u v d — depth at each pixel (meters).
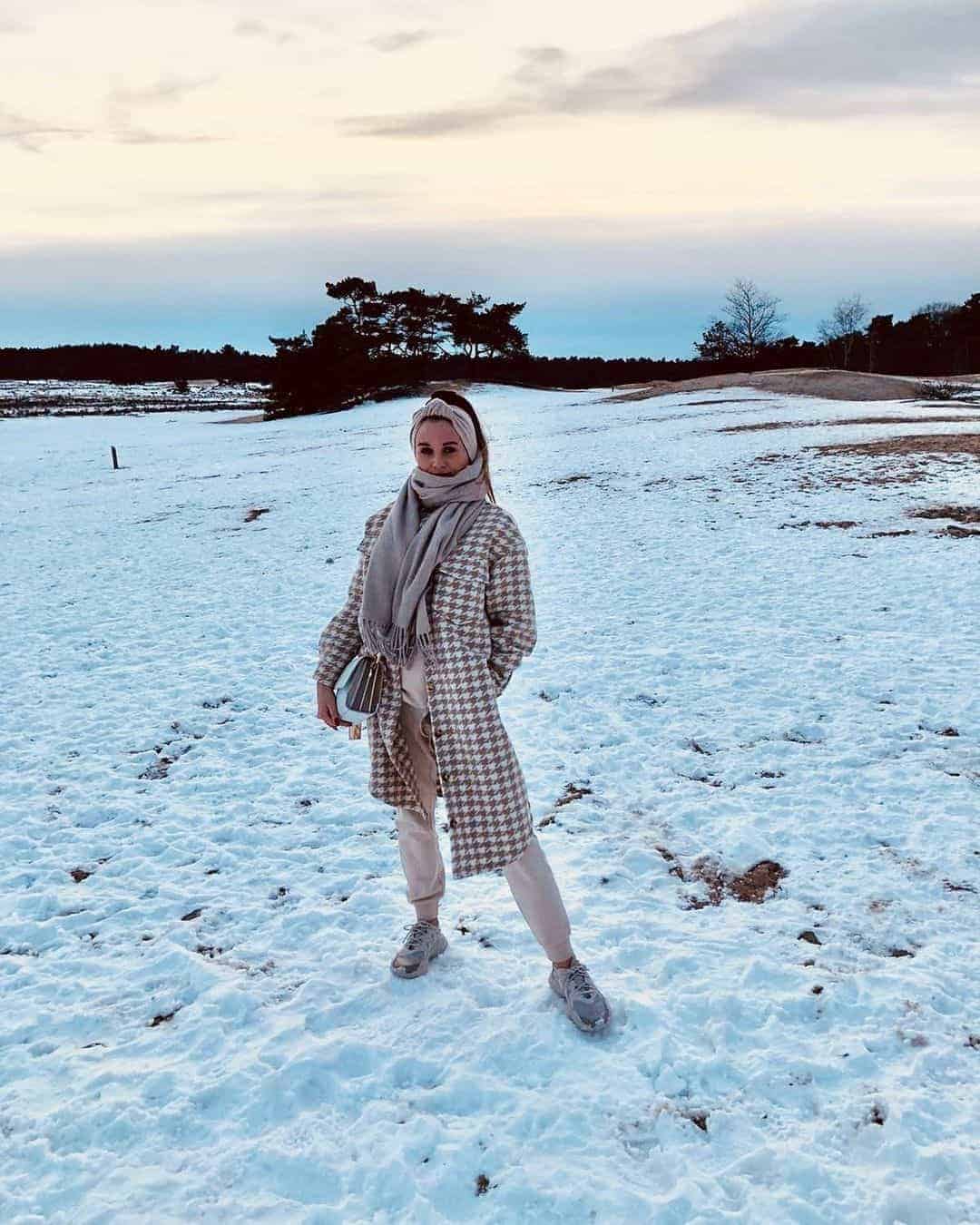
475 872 2.67
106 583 11.94
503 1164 2.25
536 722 5.60
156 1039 2.79
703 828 4.05
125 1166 2.29
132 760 5.43
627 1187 2.15
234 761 5.30
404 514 2.71
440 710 2.67
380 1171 2.22
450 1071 2.57
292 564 12.31
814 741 5.05
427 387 66.62
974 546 9.97
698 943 3.15
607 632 7.62
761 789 4.43
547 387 79.31
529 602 2.72
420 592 2.62
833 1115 2.35
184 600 10.36
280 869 3.89
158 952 3.28
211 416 72.19
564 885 3.60
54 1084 2.61
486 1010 2.82
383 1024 2.79
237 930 3.41
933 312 85.00
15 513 23.20
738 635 7.24
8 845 4.28
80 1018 2.90
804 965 3.00
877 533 11.23
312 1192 2.21
